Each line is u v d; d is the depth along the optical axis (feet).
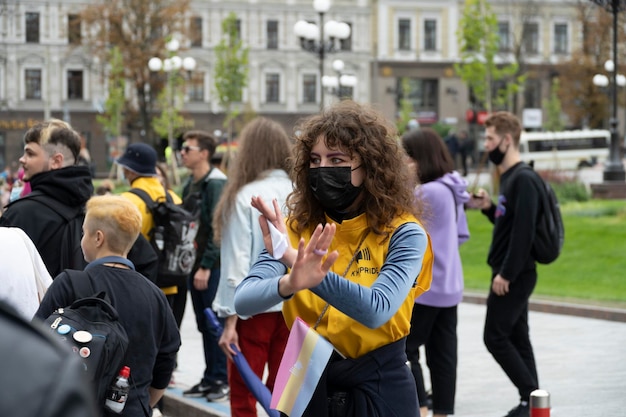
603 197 110.01
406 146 24.63
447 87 252.21
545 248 25.63
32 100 233.55
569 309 49.96
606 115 222.69
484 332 26.20
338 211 13.65
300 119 14.14
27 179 19.98
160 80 208.13
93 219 16.11
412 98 253.03
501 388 32.12
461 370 35.53
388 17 249.75
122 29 208.44
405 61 249.96
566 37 256.52
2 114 231.50
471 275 69.77
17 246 16.33
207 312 22.70
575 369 35.01
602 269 67.36
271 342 23.15
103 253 16.16
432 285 24.11
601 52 219.20
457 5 252.21
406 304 13.65
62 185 19.51
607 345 40.24
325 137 13.21
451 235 24.36
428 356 24.97
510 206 25.53
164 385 16.66
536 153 202.18
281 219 12.40
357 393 13.48
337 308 12.44
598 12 216.95
